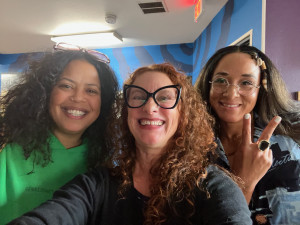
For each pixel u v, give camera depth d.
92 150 1.08
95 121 1.12
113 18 2.97
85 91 1.04
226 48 1.17
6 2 2.69
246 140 0.97
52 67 1.00
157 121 0.83
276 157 1.06
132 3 2.69
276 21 1.86
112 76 1.14
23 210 0.96
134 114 0.85
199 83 1.28
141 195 0.83
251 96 1.08
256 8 2.05
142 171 0.92
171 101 0.85
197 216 0.75
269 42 1.87
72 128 1.01
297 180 1.02
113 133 1.04
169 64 0.91
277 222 0.99
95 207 0.80
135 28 3.49
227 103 1.09
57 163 1.01
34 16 3.06
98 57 1.10
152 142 0.82
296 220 0.99
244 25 2.28
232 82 1.09
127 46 4.42
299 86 1.81
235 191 0.74
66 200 0.74
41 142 0.99
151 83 0.84
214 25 3.12
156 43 4.26
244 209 0.69
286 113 1.17
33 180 0.98
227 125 1.18
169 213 0.77
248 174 0.96
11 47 4.41
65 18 3.12
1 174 0.97
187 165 0.83
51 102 1.02
